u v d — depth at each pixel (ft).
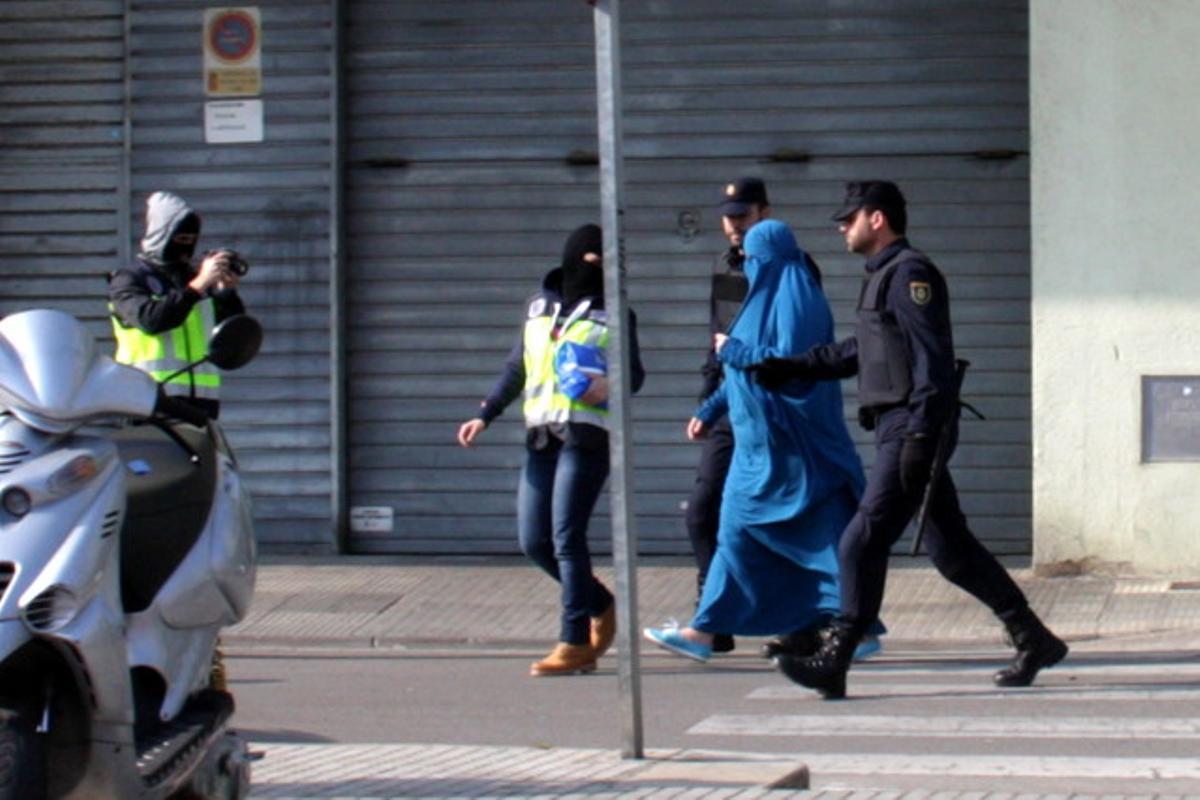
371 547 114.11
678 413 110.83
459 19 111.96
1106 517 103.50
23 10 115.03
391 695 79.77
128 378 44.09
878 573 75.10
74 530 41.34
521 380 85.15
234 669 87.66
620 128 57.88
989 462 108.68
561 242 111.55
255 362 113.50
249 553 48.57
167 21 113.80
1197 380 102.17
